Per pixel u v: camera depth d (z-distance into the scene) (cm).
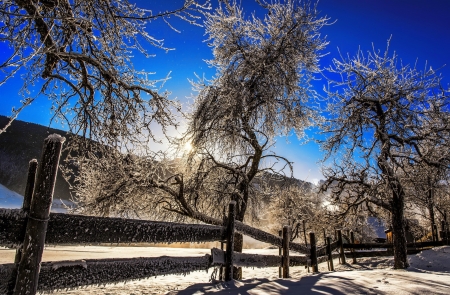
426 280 408
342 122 954
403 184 919
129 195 724
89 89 518
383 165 843
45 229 200
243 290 346
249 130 848
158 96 541
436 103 905
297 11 893
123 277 252
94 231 232
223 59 909
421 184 891
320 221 1220
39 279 200
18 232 193
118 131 506
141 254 1448
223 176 894
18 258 200
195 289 358
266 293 327
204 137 827
